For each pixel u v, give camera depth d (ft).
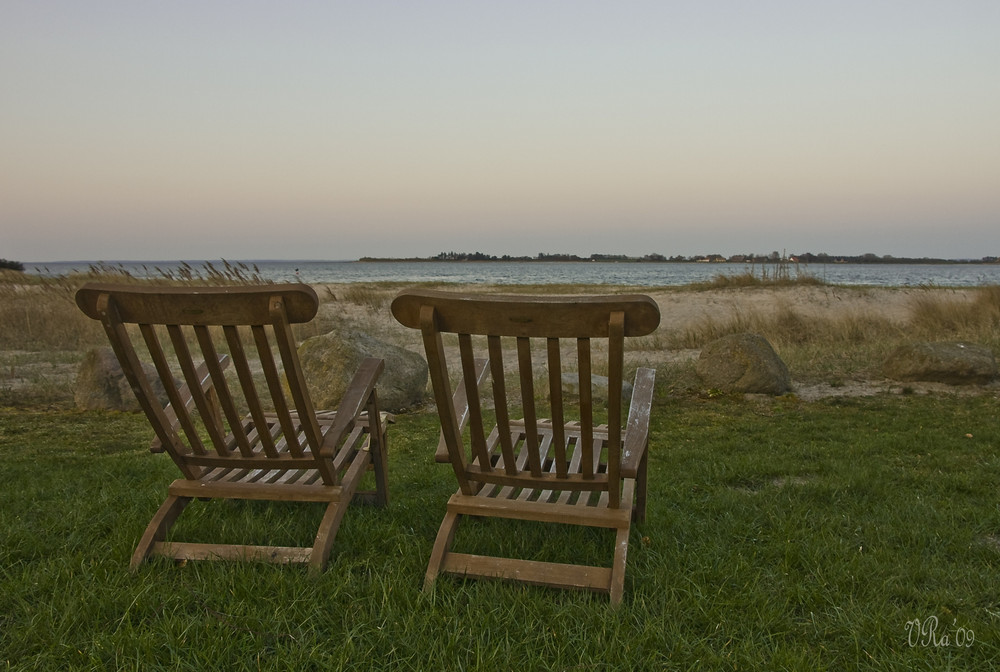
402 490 13.66
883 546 10.14
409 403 25.96
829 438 19.42
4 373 30.01
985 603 8.34
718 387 27.73
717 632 7.63
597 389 26.40
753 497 12.84
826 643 7.40
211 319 8.22
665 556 9.60
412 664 6.90
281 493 9.66
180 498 9.95
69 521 10.80
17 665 6.82
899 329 41.78
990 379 27.55
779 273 69.82
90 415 23.17
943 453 16.89
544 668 6.84
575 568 8.62
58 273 47.85
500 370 8.19
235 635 7.29
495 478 9.16
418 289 7.88
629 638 7.30
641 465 10.57
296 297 7.93
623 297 7.24
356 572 9.00
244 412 23.68
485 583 8.52
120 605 7.91
